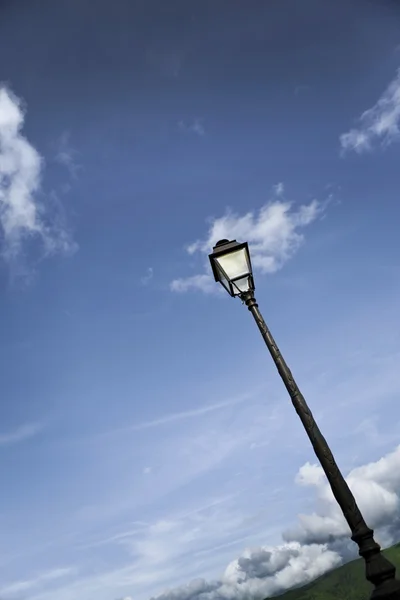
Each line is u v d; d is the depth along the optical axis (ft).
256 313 27.30
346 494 19.93
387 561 17.87
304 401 23.18
